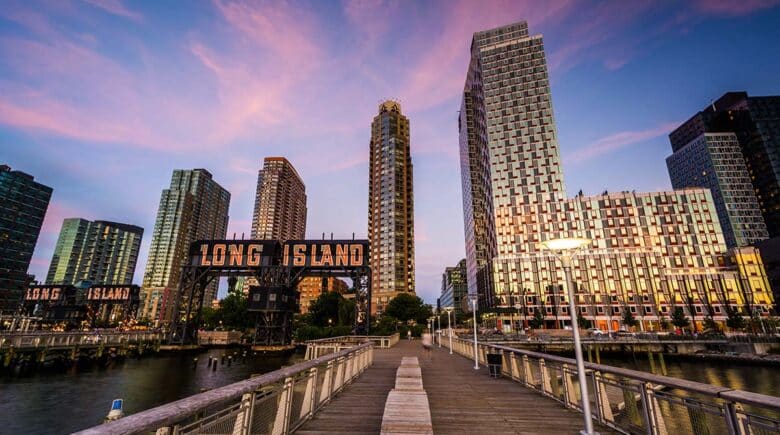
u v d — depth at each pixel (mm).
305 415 8227
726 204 162125
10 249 156250
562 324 100500
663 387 6320
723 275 100625
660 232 107312
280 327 61094
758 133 165250
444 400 10906
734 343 59656
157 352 59312
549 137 122562
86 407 28016
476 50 150250
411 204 163250
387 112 174750
